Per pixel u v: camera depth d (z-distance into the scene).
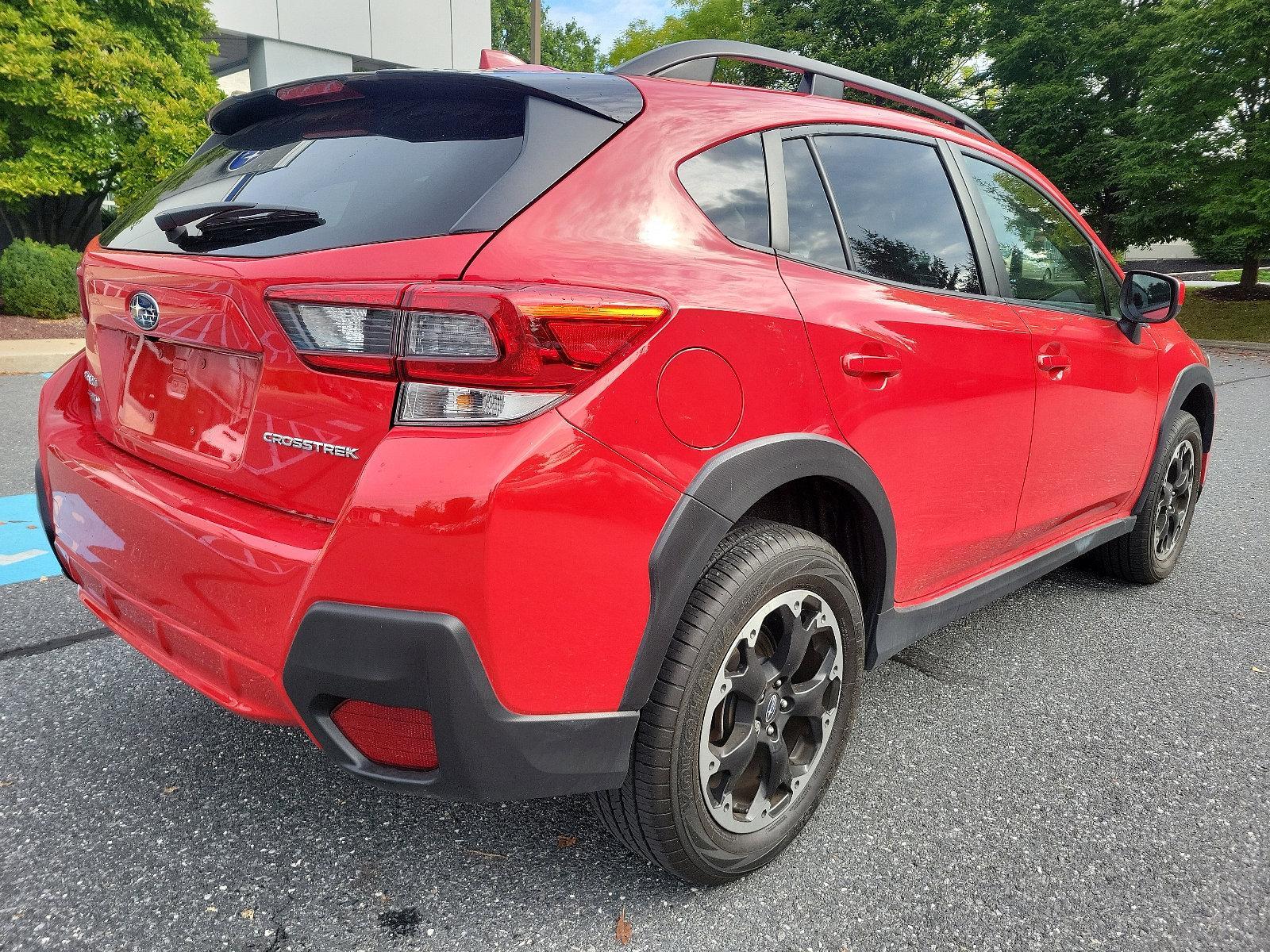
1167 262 35.97
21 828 1.88
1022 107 20.00
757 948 1.59
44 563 3.49
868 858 1.86
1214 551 4.05
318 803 2.00
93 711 2.38
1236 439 6.75
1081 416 2.72
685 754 1.55
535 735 1.39
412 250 1.42
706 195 1.76
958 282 2.32
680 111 1.82
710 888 1.76
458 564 1.28
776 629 1.75
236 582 1.46
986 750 2.31
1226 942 1.63
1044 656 2.90
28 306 11.22
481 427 1.32
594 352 1.38
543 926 1.64
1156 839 1.94
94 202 14.03
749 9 27.33
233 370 1.56
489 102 1.72
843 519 2.02
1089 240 3.04
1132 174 16.53
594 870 1.80
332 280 1.39
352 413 1.38
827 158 2.07
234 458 1.58
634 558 1.44
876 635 2.05
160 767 2.13
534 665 1.37
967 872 1.81
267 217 1.60
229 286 1.49
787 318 1.72
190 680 1.62
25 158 11.17
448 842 1.88
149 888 1.71
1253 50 14.57
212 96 13.12
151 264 1.69
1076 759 2.27
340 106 1.92
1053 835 1.94
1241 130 15.11
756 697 1.68
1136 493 3.29
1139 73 17.11
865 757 2.27
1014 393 2.36
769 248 1.84
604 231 1.56
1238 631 3.12
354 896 1.70
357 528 1.30
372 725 1.40
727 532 1.56
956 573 2.39
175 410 1.72
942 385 2.10
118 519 1.73
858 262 2.04
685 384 1.51
